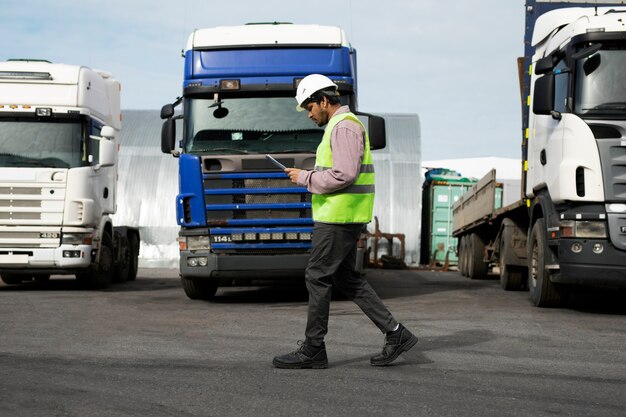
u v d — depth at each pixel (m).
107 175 15.22
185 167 11.70
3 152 13.89
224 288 15.38
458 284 17.42
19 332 8.23
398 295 13.66
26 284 16.61
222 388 5.35
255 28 12.20
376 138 11.87
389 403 4.92
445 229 29.08
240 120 11.81
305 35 12.13
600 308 11.25
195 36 12.19
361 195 6.10
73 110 14.03
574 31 10.42
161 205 26.91
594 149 10.09
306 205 11.55
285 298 12.83
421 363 6.38
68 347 7.21
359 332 8.27
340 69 12.05
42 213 13.83
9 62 14.20
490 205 16.55
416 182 29.12
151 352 6.94
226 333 8.23
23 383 5.48
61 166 13.94
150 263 26.45
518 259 14.77
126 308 10.90
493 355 6.85
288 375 5.83
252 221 11.59
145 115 29.86
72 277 19.44
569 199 10.18
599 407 4.88
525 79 12.78
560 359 6.71
